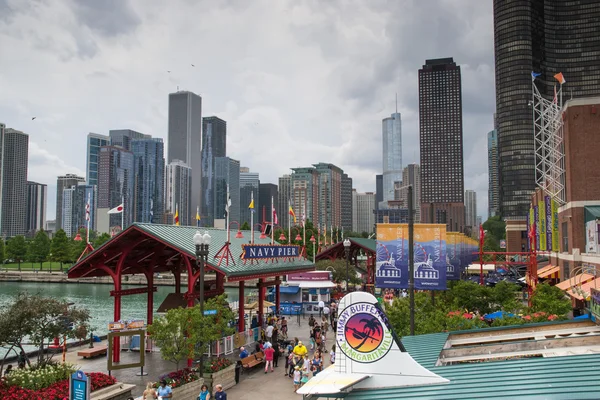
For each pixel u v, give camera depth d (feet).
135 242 117.70
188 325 92.48
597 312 64.18
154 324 93.45
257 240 174.70
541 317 103.96
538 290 142.31
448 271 139.33
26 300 102.06
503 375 45.37
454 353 60.90
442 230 102.27
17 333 95.14
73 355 127.54
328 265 273.95
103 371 107.04
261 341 124.57
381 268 103.96
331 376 49.08
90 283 433.48
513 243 577.84
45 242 524.93
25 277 451.94
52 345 132.77
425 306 117.91
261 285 149.59
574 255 171.42
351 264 312.71
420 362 55.42
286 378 105.40
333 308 177.17
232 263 120.88
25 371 89.71
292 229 396.16
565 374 43.11
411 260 84.33
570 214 175.73
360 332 49.65
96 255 115.03
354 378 48.06
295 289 203.72
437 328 95.76
